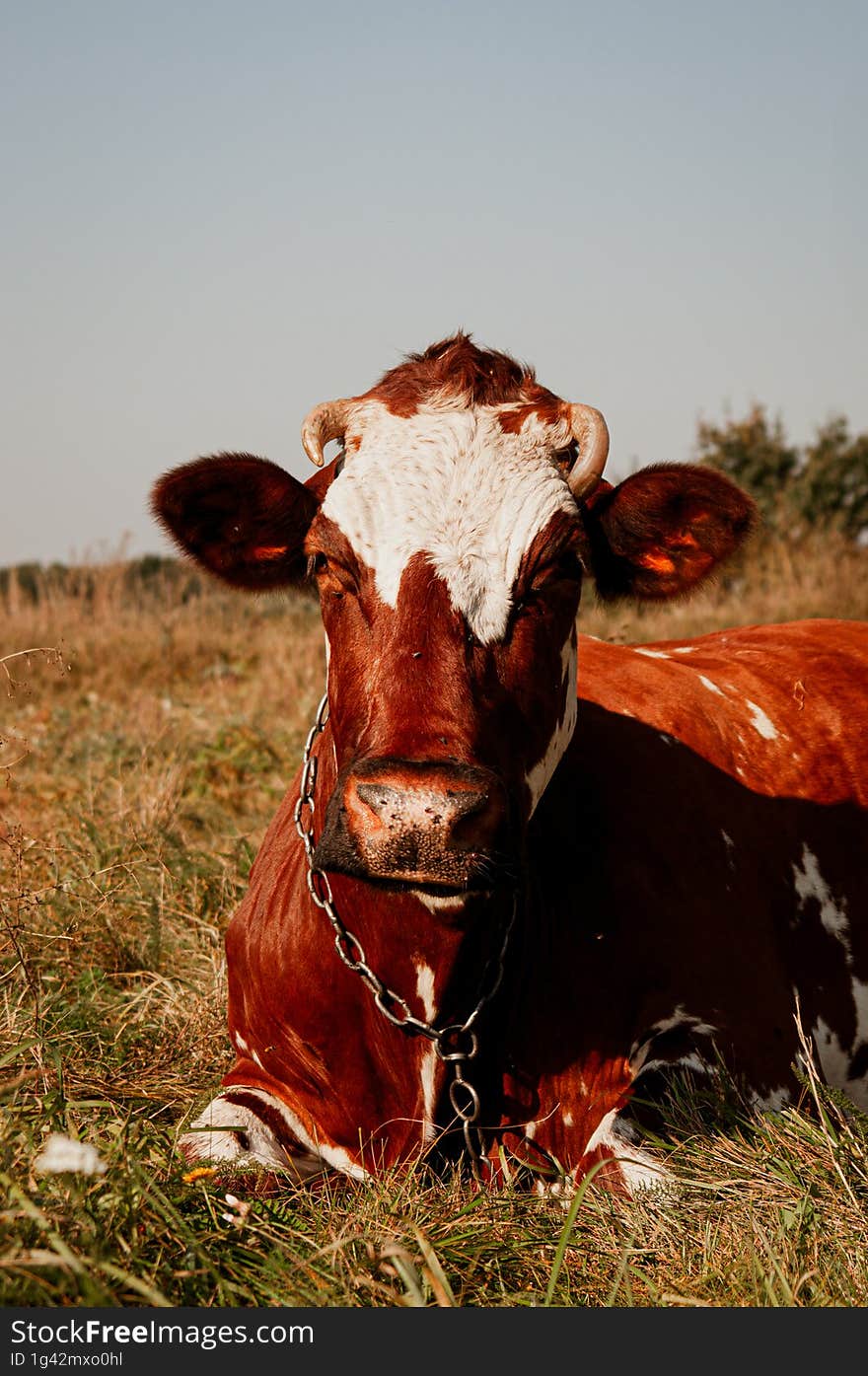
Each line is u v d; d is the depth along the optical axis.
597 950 3.72
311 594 3.86
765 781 4.57
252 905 3.94
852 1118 3.83
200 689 10.58
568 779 3.98
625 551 3.78
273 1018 3.71
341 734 3.19
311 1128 3.67
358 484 3.26
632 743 4.29
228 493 3.60
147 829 5.83
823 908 4.42
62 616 12.91
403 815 2.79
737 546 3.71
